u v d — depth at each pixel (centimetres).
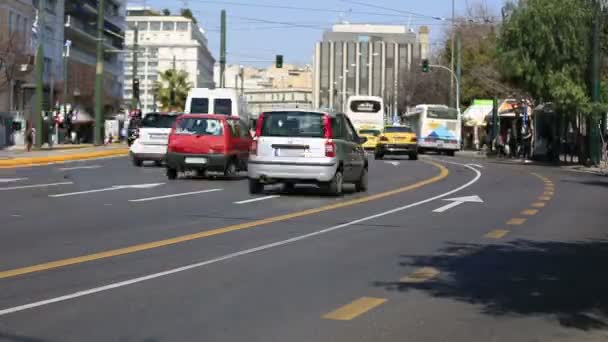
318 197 2017
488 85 6662
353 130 2216
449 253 1177
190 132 2498
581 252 1209
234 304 820
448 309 820
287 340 687
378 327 739
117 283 913
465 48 8544
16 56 5625
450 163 4331
